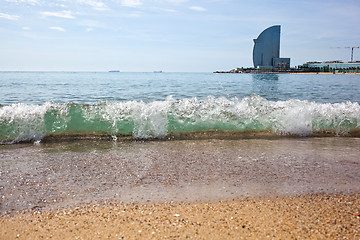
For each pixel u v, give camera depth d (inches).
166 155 128.1
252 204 80.9
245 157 125.9
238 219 72.1
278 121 180.4
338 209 78.2
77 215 74.3
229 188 92.3
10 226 68.9
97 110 180.5
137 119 175.2
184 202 81.9
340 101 361.4
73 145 144.2
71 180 98.1
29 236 64.6
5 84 691.4
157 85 726.5
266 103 202.2
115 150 135.9
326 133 174.4
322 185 95.7
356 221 71.4
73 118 171.6
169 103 192.7
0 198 83.7
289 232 66.0
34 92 465.1
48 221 71.3
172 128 170.9
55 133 159.8
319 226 68.8
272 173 106.4
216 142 152.4
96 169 109.2
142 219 72.1
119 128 167.9
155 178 100.7
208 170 109.1
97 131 164.9
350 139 163.0
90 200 83.0
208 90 546.0
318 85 806.5
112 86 665.6
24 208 78.0
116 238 63.5
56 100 349.7
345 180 100.3
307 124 178.2
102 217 73.2
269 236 64.2
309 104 199.0
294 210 77.4
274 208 78.4
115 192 88.7
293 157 126.6
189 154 129.9
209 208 78.2
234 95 438.0
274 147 143.4
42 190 89.7
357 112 187.2
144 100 357.4
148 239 63.1
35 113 169.5
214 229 67.2
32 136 154.9
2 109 169.2
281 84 869.8
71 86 644.7
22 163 114.9
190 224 69.6
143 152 132.7
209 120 180.1
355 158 126.3
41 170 107.3
